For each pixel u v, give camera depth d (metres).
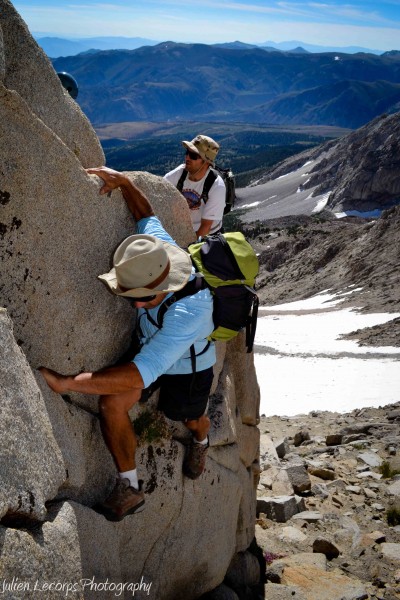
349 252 90.25
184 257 4.13
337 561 6.73
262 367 34.31
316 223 175.75
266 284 100.31
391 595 6.06
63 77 5.10
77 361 4.05
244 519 6.51
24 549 2.78
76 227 3.91
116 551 4.11
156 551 4.80
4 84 3.49
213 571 5.53
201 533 5.34
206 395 4.48
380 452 11.55
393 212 90.38
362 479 9.88
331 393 26.92
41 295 3.68
